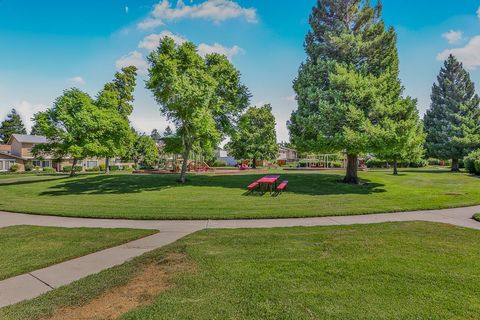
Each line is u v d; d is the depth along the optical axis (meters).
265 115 48.56
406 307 3.54
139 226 8.36
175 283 4.35
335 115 16.77
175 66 17.84
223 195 15.16
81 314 3.56
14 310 3.66
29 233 7.52
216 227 8.07
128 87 41.38
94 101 29.84
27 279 4.68
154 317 3.42
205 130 17.83
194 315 3.44
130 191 17.48
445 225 7.89
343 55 19.30
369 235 6.84
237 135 22.41
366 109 16.95
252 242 6.40
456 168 36.06
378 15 20.34
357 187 18.02
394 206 11.04
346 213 9.70
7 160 48.78
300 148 19.69
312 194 15.27
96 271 4.99
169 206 11.68
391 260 5.13
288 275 4.55
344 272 4.62
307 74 19.31
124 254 5.87
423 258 5.23
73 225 8.59
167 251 5.87
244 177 24.89
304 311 3.48
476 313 3.39
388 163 48.12
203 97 17.25
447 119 38.66
